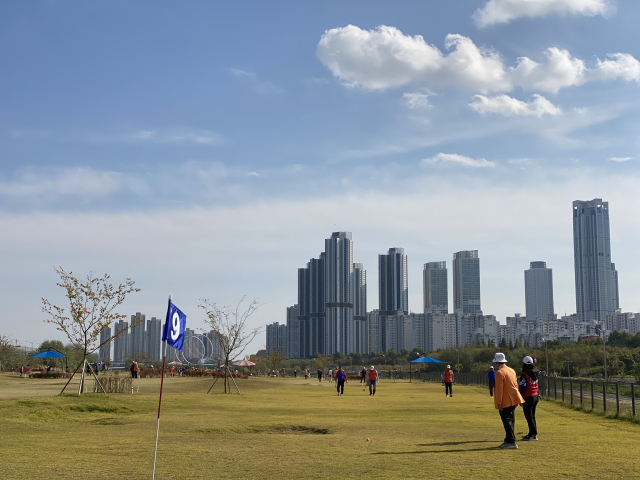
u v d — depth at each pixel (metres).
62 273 29.81
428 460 11.48
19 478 9.93
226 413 22.59
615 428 17.59
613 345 169.38
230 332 39.75
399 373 96.12
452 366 140.50
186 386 43.19
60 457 12.15
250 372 112.06
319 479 9.73
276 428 17.67
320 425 18.19
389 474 10.07
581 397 25.48
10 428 17.53
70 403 22.67
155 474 10.30
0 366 84.25
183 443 14.36
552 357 124.12
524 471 10.27
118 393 31.16
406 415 22.16
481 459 11.57
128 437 15.55
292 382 65.75
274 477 9.96
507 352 135.38
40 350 103.00
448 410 24.80
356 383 68.56
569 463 11.07
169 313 10.71
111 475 10.20
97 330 30.42
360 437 15.37
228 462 11.49
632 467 10.65
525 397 14.55
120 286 30.86
